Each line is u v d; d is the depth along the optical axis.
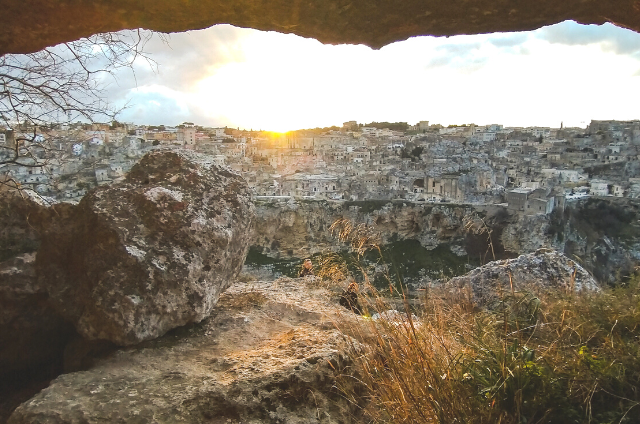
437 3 1.86
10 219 4.19
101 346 3.05
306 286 4.93
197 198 3.46
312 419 2.42
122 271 2.94
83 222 3.18
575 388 2.17
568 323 2.83
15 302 3.31
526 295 3.40
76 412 2.14
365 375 2.63
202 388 2.37
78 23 1.96
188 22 1.98
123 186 3.43
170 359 2.84
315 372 2.59
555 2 1.86
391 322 2.84
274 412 2.38
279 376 2.50
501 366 2.11
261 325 3.54
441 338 2.65
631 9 1.86
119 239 2.99
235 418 2.31
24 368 3.45
